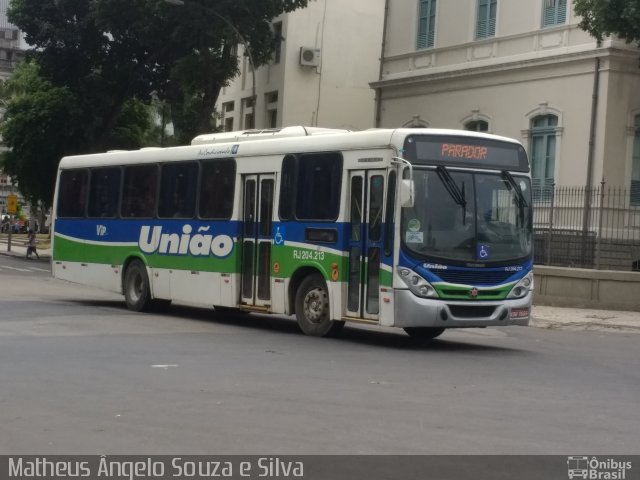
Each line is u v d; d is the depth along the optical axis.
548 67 29.97
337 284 15.62
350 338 16.62
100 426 8.52
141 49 43.62
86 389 10.45
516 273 15.38
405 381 11.56
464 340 17.45
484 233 15.12
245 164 17.72
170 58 42.69
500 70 31.48
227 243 17.94
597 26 24.55
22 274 34.78
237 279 17.73
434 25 34.59
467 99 32.97
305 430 8.47
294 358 13.49
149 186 20.33
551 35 30.02
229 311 21.58
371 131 15.35
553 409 9.91
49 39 43.56
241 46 44.31
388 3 36.91
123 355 13.35
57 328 16.75
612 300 24.23
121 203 21.12
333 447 7.83
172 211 19.52
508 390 11.12
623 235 26.33
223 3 34.62
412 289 14.55
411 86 35.41
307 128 17.31
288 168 16.78
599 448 8.05
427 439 8.22
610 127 28.19
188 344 14.91
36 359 12.77
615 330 21.11
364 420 8.98
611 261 25.91
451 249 14.82
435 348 15.65
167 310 21.08
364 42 43.69
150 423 8.66
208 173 18.66
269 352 14.11
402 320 14.56
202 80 36.69
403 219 14.61
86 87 45.38
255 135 18.05
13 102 48.34
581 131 28.86
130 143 50.41
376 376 11.91
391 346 15.68
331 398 10.15
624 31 24.52
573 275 24.75
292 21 42.44
